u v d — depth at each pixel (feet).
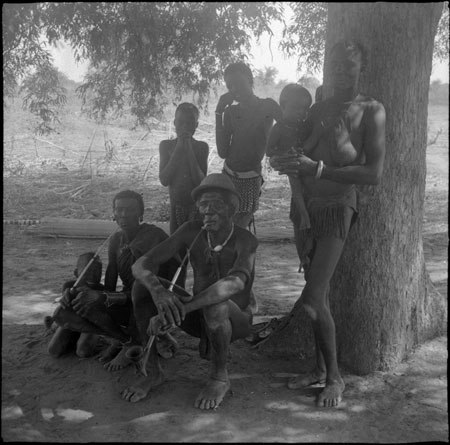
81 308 12.01
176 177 15.19
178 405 11.19
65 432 10.21
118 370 12.42
